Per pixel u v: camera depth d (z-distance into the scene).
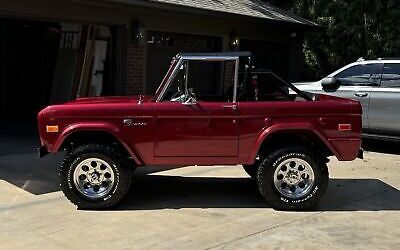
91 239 4.73
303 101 5.78
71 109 5.60
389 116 9.23
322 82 9.79
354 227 5.16
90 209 5.65
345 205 5.96
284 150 5.65
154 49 11.20
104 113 5.60
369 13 16.50
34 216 5.38
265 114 5.64
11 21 13.14
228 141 5.68
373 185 6.94
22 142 9.77
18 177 7.02
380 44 16.33
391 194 6.47
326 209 5.79
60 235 4.83
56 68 12.73
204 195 6.33
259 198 6.21
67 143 5.85
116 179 5.63
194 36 12.20
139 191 6.48
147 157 5.70
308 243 4.68
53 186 6.59
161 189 6.59
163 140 5.66
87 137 5.91
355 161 8.64
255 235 4.88
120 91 10.52
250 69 5.88
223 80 6.29
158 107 5.63
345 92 9.75
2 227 5.02
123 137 5.62
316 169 5.66
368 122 9.52
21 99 13.92
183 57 5.85
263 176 5.67
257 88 6.00
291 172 5.71
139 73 10.77
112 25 10.33
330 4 17.11
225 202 6.03
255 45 14.35
